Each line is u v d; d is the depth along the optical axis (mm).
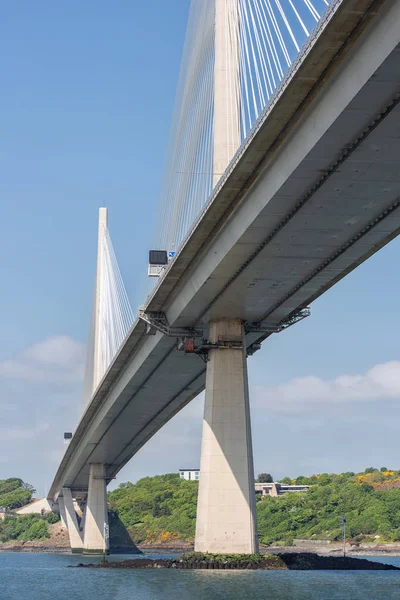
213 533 60219
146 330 71688
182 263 58000
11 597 52812
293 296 59812
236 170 45531
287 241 49781
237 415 61562
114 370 85688
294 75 37062
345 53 35281
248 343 71750
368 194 43312
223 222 51688
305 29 37500
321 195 43500
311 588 50219
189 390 88000
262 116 41094
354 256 52000
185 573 59000
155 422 103312
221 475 60344
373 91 34750
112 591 52781
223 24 58500
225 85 57562
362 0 32031
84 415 105438
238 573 57938
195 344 68688
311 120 39062
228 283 57125
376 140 38062
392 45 32062
